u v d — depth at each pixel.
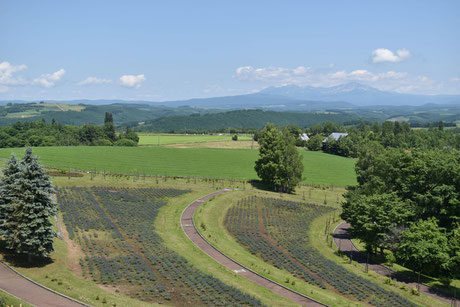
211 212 82.12
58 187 84.75
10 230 42.94
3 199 43.91
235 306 39.03
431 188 68.88
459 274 55.66
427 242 56.09
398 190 76.06
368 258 65.75
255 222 79.88
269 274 50.59
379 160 81.81
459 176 64.88
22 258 44.28
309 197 112.06
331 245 71.12
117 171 118.00
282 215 88.44
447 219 67.31
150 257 50.91
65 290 38.06
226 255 56.22
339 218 92.75
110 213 70.94
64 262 45.66
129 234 60.03
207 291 42.19
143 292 40.28
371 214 65.44
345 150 194.12
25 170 43.00
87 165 123.50
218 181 117.31
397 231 62.97
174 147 184.62
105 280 41.66
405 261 61.19
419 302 48.06
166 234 64.56
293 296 44.09
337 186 128.38
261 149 115.94
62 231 56.28
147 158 146.38
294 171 113.44
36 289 37.72
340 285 49.66
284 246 65.62
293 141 116.50
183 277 45.25
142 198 86.56
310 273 54.06
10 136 189.75
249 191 108.19
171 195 93.31
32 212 42.25
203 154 163.88
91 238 55.88
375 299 46.41
